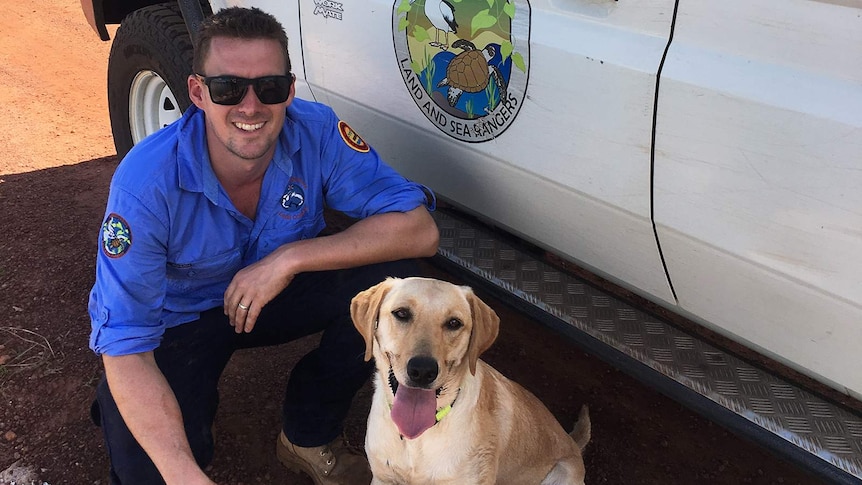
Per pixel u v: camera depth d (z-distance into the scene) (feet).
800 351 6.32
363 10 8.58
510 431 7.36
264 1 10.25
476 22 7.32
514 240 9.34
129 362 6.63
